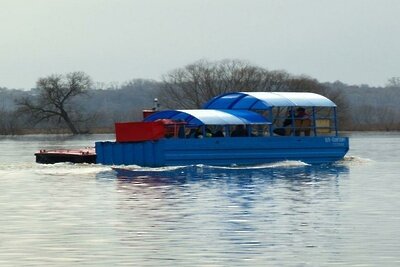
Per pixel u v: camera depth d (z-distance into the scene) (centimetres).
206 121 7988
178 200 5128
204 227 4003
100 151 8112
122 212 4572
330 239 3659
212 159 7806
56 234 3838
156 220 4250
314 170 7562
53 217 4391
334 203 4919
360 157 9662
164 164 7662
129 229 3962
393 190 5672
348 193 5488
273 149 8100
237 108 8706
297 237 3709
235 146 7894
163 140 7644
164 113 8488
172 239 3688
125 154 7919
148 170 7500
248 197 5272
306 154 8281
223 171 7394
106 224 4128
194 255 3347
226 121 8050
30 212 4603
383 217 4294
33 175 7112
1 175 7125
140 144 7800
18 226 4081
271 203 4931
